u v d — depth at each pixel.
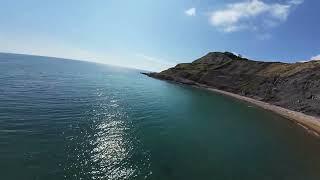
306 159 43.00
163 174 31.89
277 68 140.75
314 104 86.94
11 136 36.56
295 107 92.50
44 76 117.50
